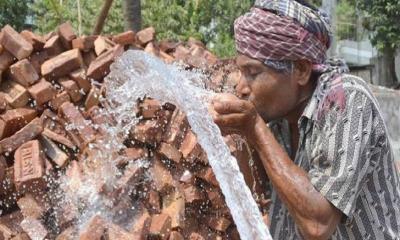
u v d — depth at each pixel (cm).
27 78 192
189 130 193
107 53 198
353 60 1666
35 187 177
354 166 151
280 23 152
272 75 155
